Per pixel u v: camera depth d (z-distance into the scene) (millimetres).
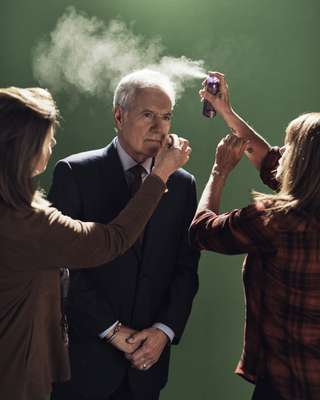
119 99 2396
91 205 2404
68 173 2404
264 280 2055
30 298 1907
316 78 3564
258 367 2115
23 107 1806
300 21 3549
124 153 2443
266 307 2062
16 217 1788
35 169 1838
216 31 3568
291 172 1982
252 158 2623
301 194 1949
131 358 2410
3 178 1775
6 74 3648
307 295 1983
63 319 2117
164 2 3557
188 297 2494
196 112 3602
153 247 2449
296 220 1940
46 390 2020
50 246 1820
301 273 1973
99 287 2412
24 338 1917
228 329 3664
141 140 2365
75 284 2377
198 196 3631
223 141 2373
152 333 2424
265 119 3600
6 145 1783
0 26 3637
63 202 2385
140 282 2430
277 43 3566
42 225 1809
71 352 2439
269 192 3617
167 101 2357
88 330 2404
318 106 3580
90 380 2434
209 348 3668
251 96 3594
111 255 1906
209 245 2119
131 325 2436
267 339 2072
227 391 3664
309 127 1963
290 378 2041
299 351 2018
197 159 3617
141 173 2432
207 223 2141
